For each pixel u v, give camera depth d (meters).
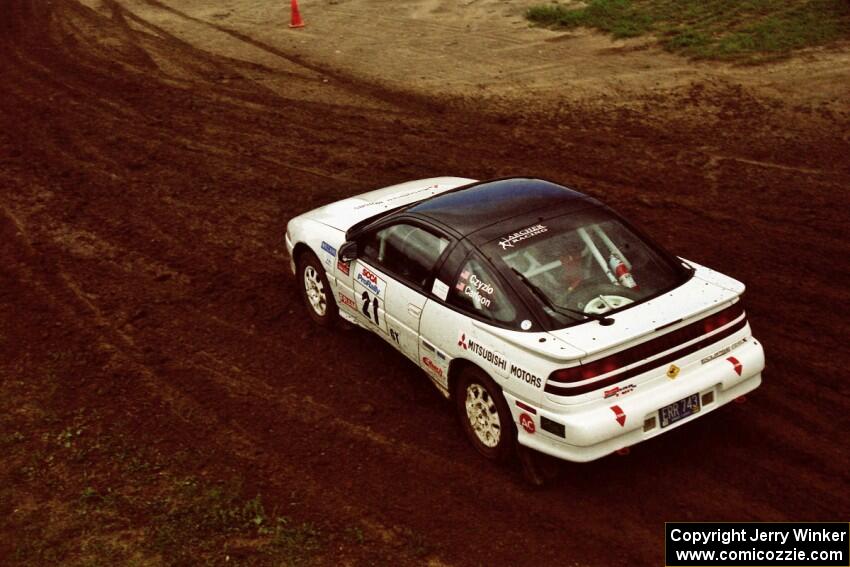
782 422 5.54
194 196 10.50
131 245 9.18
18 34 19.14
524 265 5.17
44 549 4.81
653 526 4.76
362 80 15.40
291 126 13.02
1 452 5.71
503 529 4.82
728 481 5.05
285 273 8.39
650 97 13.63
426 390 6.30
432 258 5.67
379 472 5.40
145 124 13.23
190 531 4.89
